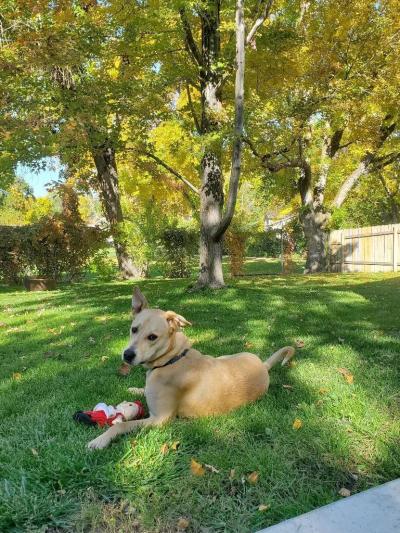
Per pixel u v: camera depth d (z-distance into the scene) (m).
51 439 3.48
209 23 12.12
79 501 2.75
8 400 4.54
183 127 13.10
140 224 20.75
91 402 4.36
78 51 11.16
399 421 3.72
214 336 7.14
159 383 3.73
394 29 15.25
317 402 4.19
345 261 24.08
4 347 7.02
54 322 8.96
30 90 11.20
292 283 15.89
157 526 2.54
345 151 23.95
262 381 4.27
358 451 3.31
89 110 11.50
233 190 11.55
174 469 3.04
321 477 3.00
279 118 13.15
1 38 11.20
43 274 20.23
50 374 5.41
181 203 30.44
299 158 16.22
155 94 12.57
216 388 3.86
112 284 17.28
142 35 12.30
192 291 12.61
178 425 3.64
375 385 4.62
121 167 24.48
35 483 2.91
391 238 20.53
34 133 10.59
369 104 14.88
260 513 2.62
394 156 22.52
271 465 3.05
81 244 20.17
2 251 19.91
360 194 32.88
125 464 3.08
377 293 12.25
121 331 7.71
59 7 11.36
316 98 13.70
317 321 8.38
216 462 3.12
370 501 2.53
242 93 10.70
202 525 2.55
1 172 11.98
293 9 13.98
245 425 3.66
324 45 14.91
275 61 13.39
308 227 22.59
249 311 9.56
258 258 38.22
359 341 6.62
